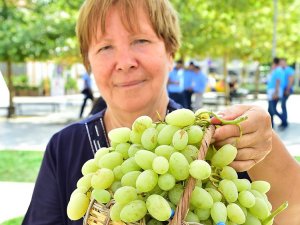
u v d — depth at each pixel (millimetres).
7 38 14672
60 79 22578
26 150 9422
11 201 5520
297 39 22844
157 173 1162
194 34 16266
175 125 1261
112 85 1733
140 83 1695
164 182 1130
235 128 1230
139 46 1680
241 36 20391
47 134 12273
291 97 30016
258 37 21500
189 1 14102
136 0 1654
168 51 1814
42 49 14562
